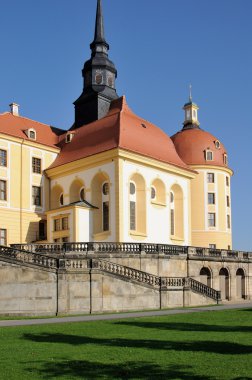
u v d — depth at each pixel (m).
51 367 14.13
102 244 43.78
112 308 35.97
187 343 18.34
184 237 62.16
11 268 33.84
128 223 54.69
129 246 47.22
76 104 70.06
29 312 33.66
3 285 33.56
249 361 14.64
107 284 36.06
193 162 70.88
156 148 61.34
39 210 59.97
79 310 34.88
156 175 59.06
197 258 49.47
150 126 65.00
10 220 56.56
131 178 56.12
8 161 57.59
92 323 26.03
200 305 41.53
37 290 34.03
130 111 64.88
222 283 53.59
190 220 63.56
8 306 33.41
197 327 23.81
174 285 39.88
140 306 37.25
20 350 16.98
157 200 60.00
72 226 53.84
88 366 14.25
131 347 17.55
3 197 56.59
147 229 56.47
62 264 34.97
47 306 34.06
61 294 34.47
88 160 56.88
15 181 57.91
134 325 24.81
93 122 63.81
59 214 55.62
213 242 69.50
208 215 70.19
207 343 18.31
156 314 31.80
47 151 62.22
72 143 63.03
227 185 73.31
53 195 61.75
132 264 44.03
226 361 14.67
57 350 16.97
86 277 35.38
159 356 15.67
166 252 46.97
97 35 70.69
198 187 70.50
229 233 72.06
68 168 59.22
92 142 59.69
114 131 58.16
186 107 79.25
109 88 69.50
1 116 61.88
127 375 13.09
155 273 45.41
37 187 60.50
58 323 26.52
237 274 55.72
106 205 56.03
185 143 73.19
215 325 24.72
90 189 56.62
